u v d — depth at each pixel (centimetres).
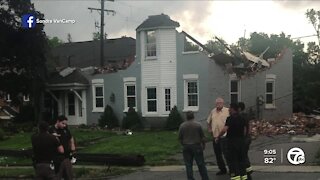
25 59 3105
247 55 3269
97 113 3191
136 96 3011
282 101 3456
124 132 2666
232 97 2967
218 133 1273
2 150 2002
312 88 4462
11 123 3092
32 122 3162
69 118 3306
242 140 1127
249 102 3103
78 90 3262
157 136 2361
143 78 2969
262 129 2461
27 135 2705
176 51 2880
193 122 1166
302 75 5300
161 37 2895
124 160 1617
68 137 1091
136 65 3009
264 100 3253
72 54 4906
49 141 979
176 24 2875
